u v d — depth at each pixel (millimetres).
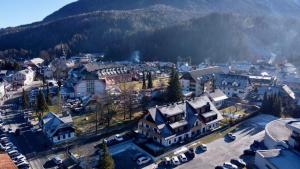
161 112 62562
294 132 52594
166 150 57500
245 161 54094
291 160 48812
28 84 134625
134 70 144500
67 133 65062
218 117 70375
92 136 66375
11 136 68062
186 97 94125
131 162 53938
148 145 59656
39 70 162625
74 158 55656
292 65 158000
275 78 122688
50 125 68312
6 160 45688
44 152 59219
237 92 98500
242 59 186000
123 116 78625
